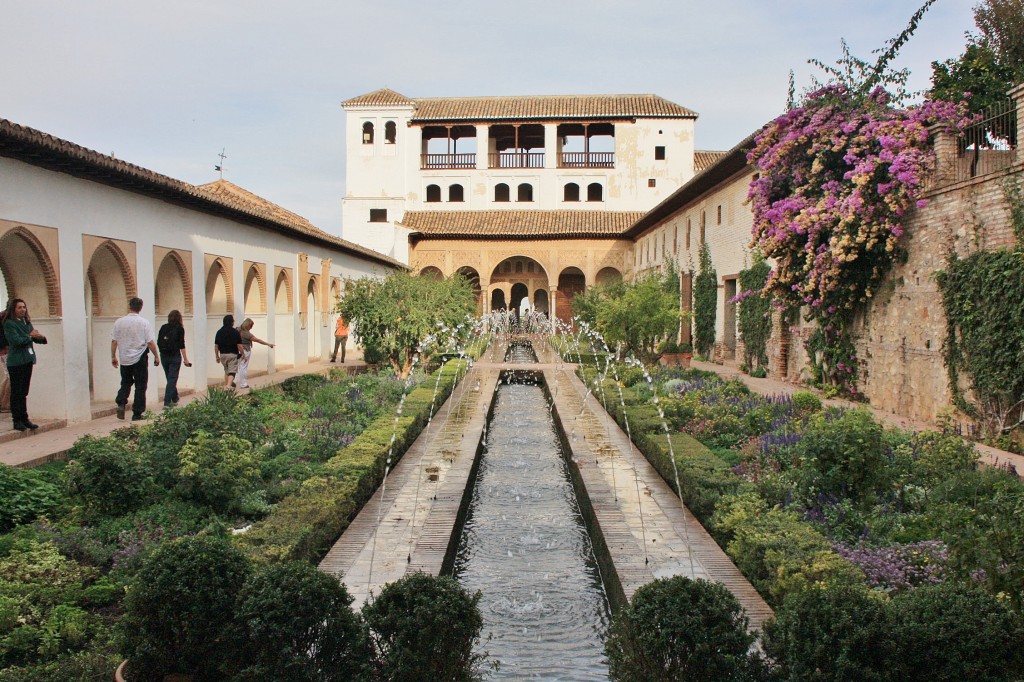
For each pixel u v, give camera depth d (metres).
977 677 3.39
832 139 13.49
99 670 4.14
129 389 11.33
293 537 5.83
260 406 12.23
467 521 8.48
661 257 33.78
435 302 19.08
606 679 4.95
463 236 41.38
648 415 11.52
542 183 42.38
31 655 4.46
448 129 43.62
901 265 12.45
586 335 27.83
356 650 3.74
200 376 15.47
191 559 4.04
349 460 8.37
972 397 10.39
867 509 6.70
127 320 11.12
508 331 40.25
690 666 3.61
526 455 11.87
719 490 7.36
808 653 3.52
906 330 12.27
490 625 5.80
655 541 6.67
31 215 10.07
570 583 6.69
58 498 6.86
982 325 10.08
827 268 13.63
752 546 5.70
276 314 21.70
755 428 10.58
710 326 24.94
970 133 11.60
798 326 17.06
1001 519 4.39
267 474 8.23
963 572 4.34
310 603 3.71
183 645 3.93
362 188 41.94
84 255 11.34
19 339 9.48
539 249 41.72
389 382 15.62
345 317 19.00
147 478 7.00
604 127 44.16
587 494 8.34
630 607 3.90
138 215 13.00
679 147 41.69
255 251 18.83
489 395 16.20
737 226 21.66
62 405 10.66
